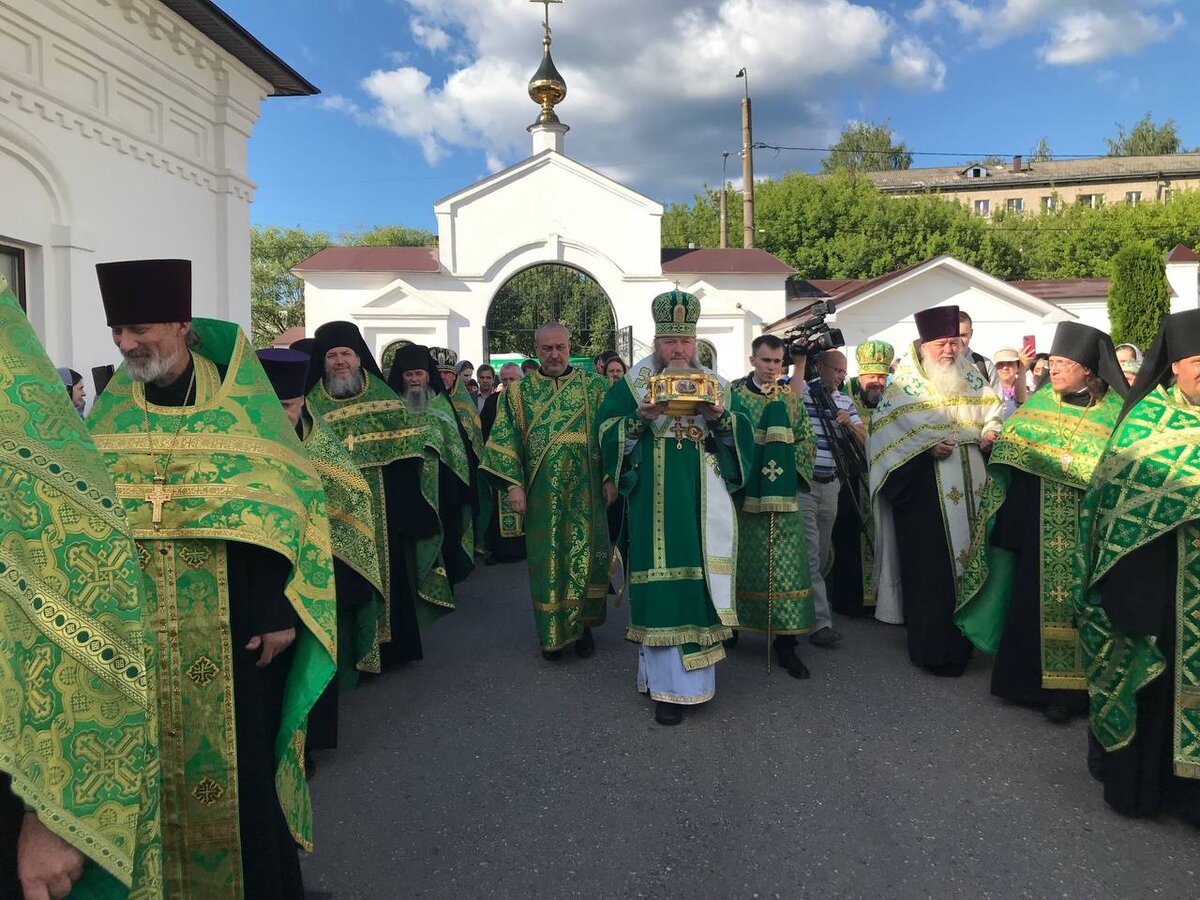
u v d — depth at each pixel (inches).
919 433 182.1
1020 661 155.9
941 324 186.2
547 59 967.6
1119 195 2096.5
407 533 179.8
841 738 145.1
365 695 169.9
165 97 313.4
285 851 92.4
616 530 185.3
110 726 57.2
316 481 96.7
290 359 130.7
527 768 135.5
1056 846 110.5
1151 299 633.0
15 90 244.4
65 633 55.8
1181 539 112.0
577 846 112.1
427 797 126.4
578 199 845.8
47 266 262.4
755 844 111.9
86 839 54.7
